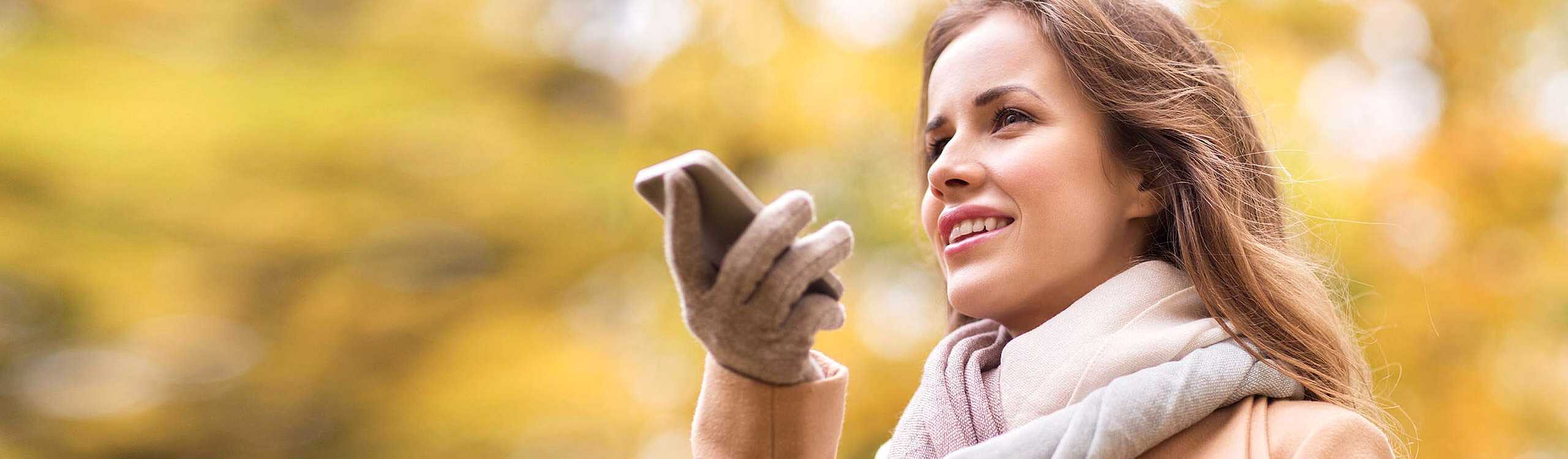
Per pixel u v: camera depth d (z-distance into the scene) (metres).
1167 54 1.62
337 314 5.67
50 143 5.31
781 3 4.64
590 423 5.32
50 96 5.34
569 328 5.63
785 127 4.68
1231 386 1.34
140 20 5.77
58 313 6.03
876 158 4.49
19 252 5.44
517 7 6.00
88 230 5.52
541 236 5.59
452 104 5.68
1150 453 1.37
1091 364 1.40
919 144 1.90
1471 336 3.98
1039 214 1.48
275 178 5.55
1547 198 4.17
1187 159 1.54
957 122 1.56
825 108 4.55
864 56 4.49
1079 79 1.52
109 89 5.45
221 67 5.67
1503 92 4.25
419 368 5.70
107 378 5.95
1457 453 3.93
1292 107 3.91
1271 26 4.21
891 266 4.36
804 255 1.18
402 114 5.52
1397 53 4.28
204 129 5.44
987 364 1.56
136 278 5.61
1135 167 1.54
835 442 1.37
